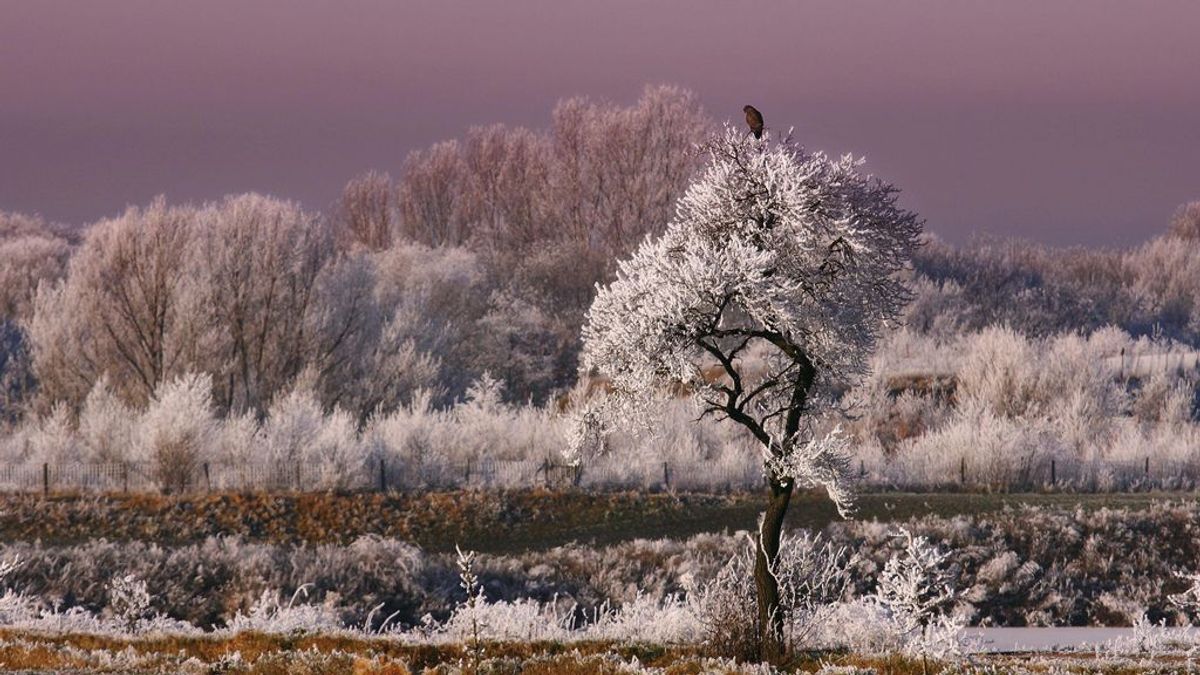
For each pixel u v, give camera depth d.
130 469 82.69
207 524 74.62
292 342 113.44
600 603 61.91
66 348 110.12
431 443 88.31
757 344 86.88
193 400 84.38
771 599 34.62
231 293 111.88
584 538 73.81
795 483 34.75
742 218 33.78
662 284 32.97
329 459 82.06
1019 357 104.69
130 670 30.70
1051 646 42.59
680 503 78.44
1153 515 70.75
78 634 38.59
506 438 91.81
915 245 34.19
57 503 76.38
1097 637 46.34
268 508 76.81
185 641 37.72
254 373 112.75
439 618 57.72
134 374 110.06
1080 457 89.44
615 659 33.66
